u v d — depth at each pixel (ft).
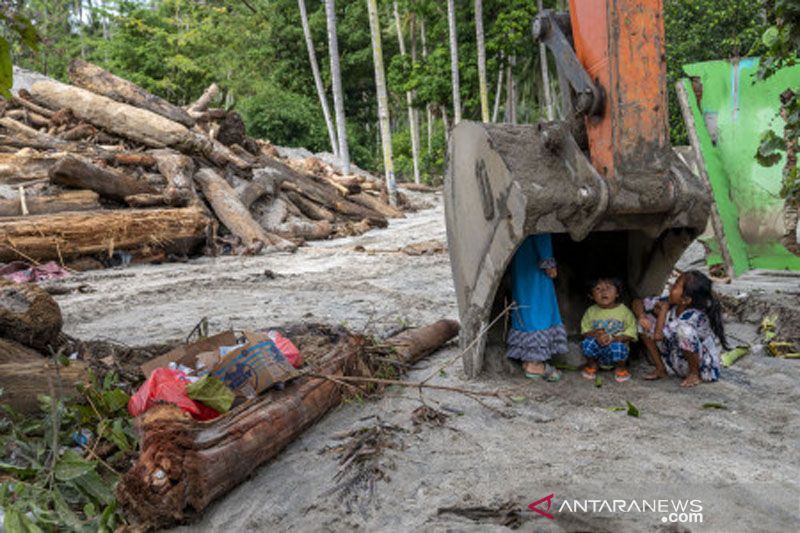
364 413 16.20
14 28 10.03
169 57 138.00
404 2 140.46
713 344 18.04
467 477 12.66
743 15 64.85
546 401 16.72
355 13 159.63
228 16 154.20
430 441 14.46
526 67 143.84
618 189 15.43
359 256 49.67
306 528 11.37
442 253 48.65
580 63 16.26
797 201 28.14
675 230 17.71
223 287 36.78
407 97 149.79
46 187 49.90
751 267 35.42
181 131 63.21
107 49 138.72
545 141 16.08
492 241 16.92
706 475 12.41
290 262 47.96
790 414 15.51
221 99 159.02
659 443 13.96
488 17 134.21
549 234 17.83
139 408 13.99
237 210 57.67
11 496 11.98
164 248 48.47
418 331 21.43
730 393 17.10
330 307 29.94
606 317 18.06
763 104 35.14
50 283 38.34
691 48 67.46
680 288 17.80
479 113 140.97
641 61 15.51
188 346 15.97
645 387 17.70
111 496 12.25
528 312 18.01
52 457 13.02
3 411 14.73
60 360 16.43
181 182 56.49
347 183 88.84
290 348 16.37
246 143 78.74
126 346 19.75
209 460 11.80
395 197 98.84
